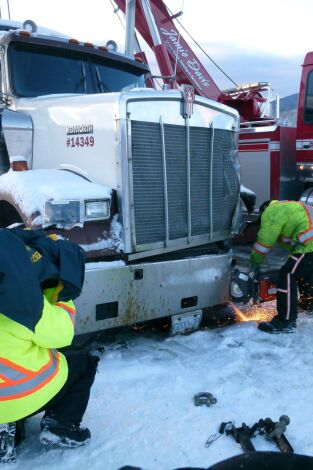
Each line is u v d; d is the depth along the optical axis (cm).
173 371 377
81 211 370
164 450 282
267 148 758
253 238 683
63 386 271
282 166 764
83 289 375
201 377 368
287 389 351
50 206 360
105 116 391
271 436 287
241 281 465
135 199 398
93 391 345
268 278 484
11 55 487
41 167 455
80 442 283
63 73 516
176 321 441
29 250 241
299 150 741
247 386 354
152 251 415
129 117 386
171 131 420
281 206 463
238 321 511
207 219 464
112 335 465
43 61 506
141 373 374
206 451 281
